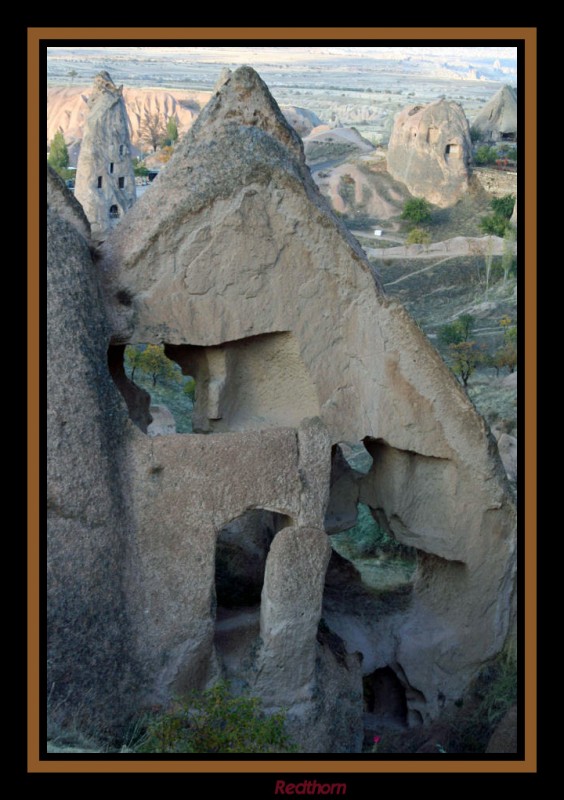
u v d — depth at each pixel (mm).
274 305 11180
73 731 9047
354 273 11453
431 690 12984
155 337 10711
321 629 12148
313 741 10445
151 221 10602
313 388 11586
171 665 9773
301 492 10070
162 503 9664
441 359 11969
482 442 12273
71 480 9078
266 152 10969
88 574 9172
